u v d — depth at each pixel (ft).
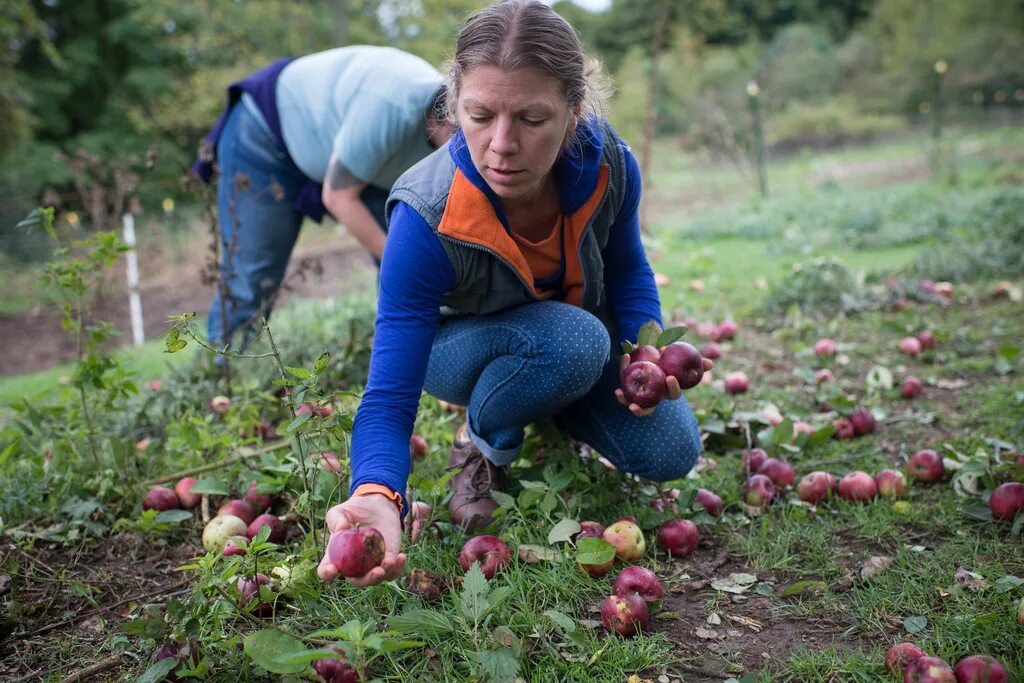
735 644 6.54
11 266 36.83
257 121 12.39
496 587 6.89
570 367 7.45
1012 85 83.97
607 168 6.99
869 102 92.27
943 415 11.10
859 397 12.26
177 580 7.93
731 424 10.35
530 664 6.16
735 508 8.83
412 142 10.57
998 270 20.08
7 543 8.20
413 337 6.44
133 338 25.45
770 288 19.85
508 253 6.84
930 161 48.57
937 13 95.20
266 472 8.79
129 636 6.65
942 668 5.61
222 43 63.52
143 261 38.47
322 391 6.91
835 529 8.21
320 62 12.06
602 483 8.45
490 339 7.73
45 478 9.02
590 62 6.63
